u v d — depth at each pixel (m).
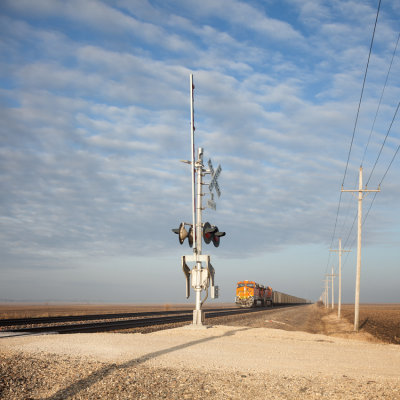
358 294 36.41
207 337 17.86
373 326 44.56
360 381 9.31
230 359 11.80
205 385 8.60
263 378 9.39
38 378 8.61
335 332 35.62
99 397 7.56
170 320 34.50
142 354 11.95
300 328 37.88
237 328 22.36
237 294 77.81
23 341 14.37
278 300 103.19
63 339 15.24
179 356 11.90
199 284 21.48
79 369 9.39
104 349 12.80
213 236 22.41
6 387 7.86
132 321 32.38
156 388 8.23
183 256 21.53
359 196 36.06
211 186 22.06
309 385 8.82
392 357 13.69
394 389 8.59
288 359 12.30
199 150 21.84
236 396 7.94
